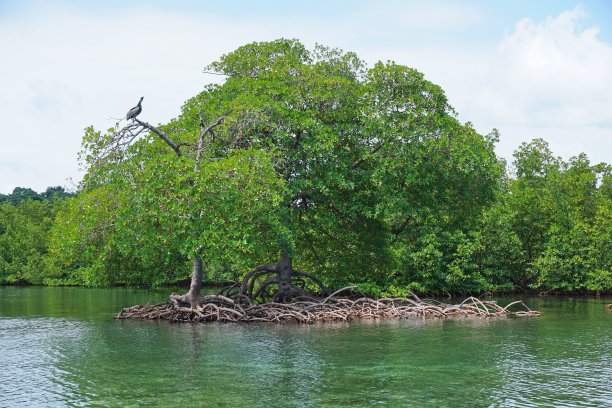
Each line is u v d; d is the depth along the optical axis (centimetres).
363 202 3597
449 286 4944
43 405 1529
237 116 2989
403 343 2445
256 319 3192
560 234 5319
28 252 7644
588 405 1523
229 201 2658
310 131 3184
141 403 1543
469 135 3656
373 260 3872
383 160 3300
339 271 3975
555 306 4250
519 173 6034
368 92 3400
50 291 6078
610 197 5900
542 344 2430
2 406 1521
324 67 3550
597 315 3575
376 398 1590
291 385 1727
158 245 2878
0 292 5884
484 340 2539
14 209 8300
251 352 2234
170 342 2472
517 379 1800
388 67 3406
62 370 1931
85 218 2870
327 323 3173
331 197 3475
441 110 3484
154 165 2675
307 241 3856
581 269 5150
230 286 3775
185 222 2612
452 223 4959
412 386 1716
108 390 1675
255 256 3234
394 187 3509
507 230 5166
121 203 2817
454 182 3606
